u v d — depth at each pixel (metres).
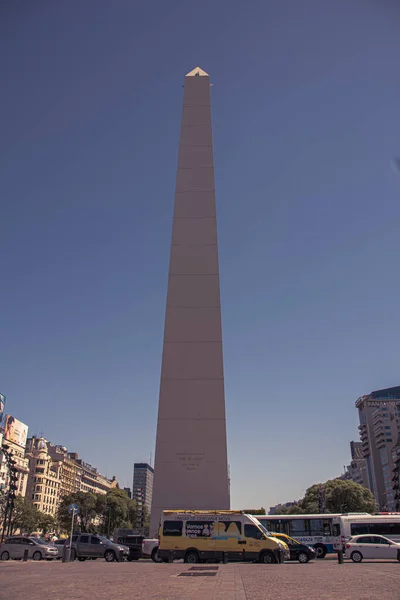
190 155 46.97
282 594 13.12
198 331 40.84
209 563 27.53
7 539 35.44
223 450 37.31
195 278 42.56
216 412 38.38
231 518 27.44
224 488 36.38
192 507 36.00
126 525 134.88
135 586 15.44
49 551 34.28
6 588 14.98
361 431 176.50
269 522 39.97
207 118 48.56
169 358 40.03
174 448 37.47
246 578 18.14
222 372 39.59
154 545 31.95
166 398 38.81
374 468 160.50
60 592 13.84
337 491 101.44
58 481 152.38
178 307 41.62
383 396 178.88
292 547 31.86
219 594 13.11
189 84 50.16
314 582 16.52
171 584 16.02
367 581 16.91
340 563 28.45
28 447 150.25
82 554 34.69
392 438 154.38
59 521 127.38
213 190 45.62
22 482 132.12
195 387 39.12
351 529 37.72
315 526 39.09
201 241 43.75
